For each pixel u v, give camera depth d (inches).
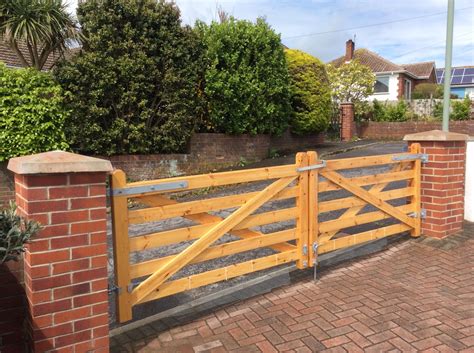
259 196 147.1
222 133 414.9
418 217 207.0
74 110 319.0
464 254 185.8
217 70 386.6
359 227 222.7
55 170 98.3
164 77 350.9
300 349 114.4
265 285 159.5
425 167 207.0
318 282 160.2
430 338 117.3
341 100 761.0
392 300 141.3
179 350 116.7
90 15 327.6
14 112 288.2
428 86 1077.8
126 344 120.8
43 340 100.7
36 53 332.5
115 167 345.7
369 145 566.9
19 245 82.9
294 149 514.0
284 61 449.1
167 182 124.7
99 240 106.9
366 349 113.1
